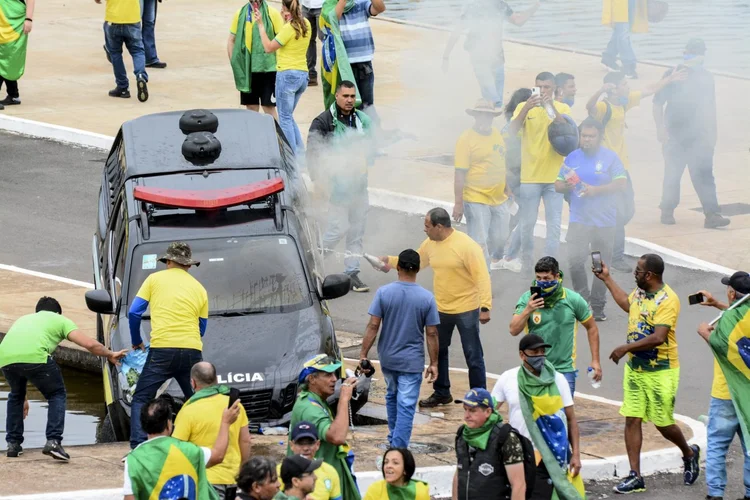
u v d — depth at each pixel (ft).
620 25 208.95
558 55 227.61
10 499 75.77
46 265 133.80
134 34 189.06
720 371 80.48
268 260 98.02
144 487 62.49
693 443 88.38
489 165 121.19
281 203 101.96
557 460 70.95
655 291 81.87
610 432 91.35
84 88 200.34
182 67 214.90
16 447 85.81
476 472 66.03
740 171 166.09
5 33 185.06
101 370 110.22
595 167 117.19
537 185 124.98
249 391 88.02
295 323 93.50
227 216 100.94
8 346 84.69
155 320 83.71
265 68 160.97
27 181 160.97
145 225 99.09
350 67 154.71
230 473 69.56
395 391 86.22
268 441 86.53
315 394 69.77
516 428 71.82
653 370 82.28
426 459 85.10
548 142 123.65
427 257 94.84
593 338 84.17
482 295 92.99
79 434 98.63
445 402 98.12
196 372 71.00
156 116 111.65
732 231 142.31
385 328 84.74
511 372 72.43
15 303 121.08
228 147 106.52
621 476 85.20
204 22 254.27
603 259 118.52
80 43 232.73
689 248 135.95
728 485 85.15
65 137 176.55
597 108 128.98
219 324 92.99
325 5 153.79
